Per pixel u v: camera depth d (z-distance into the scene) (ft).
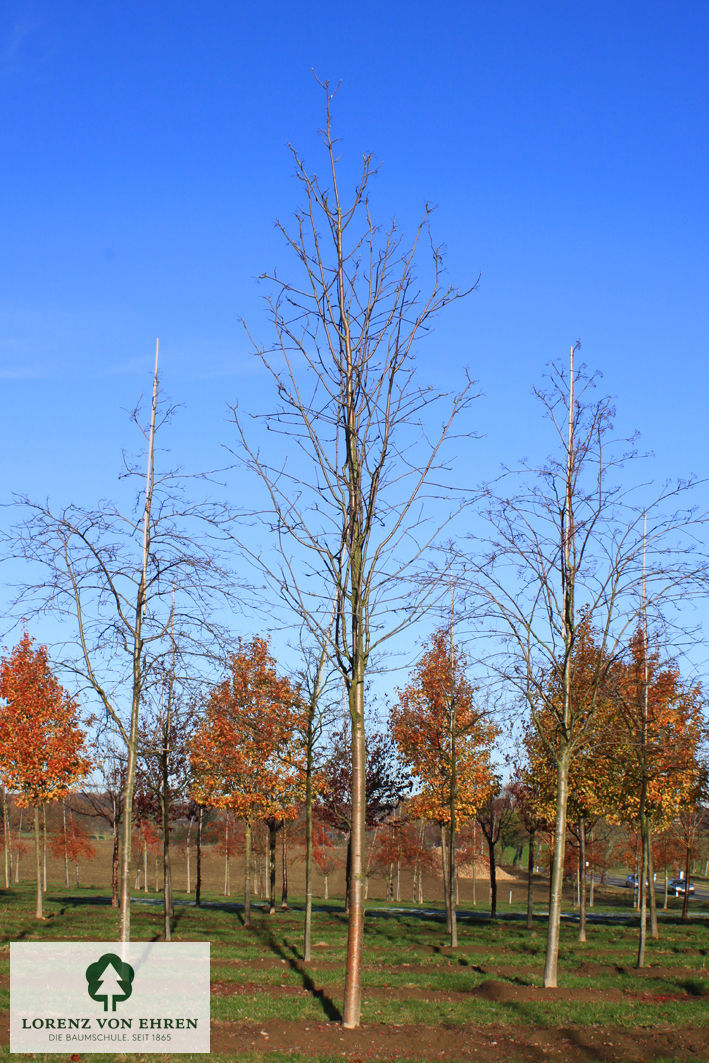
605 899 203.10
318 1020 46.29
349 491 46.88
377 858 162.30
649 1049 43.73
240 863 258.16
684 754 77.05
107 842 293.02
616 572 61.36
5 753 84.69
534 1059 41.39
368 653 46.34
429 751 86.38
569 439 61.31
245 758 86.17
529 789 93.97
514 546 61.05
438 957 69.31
